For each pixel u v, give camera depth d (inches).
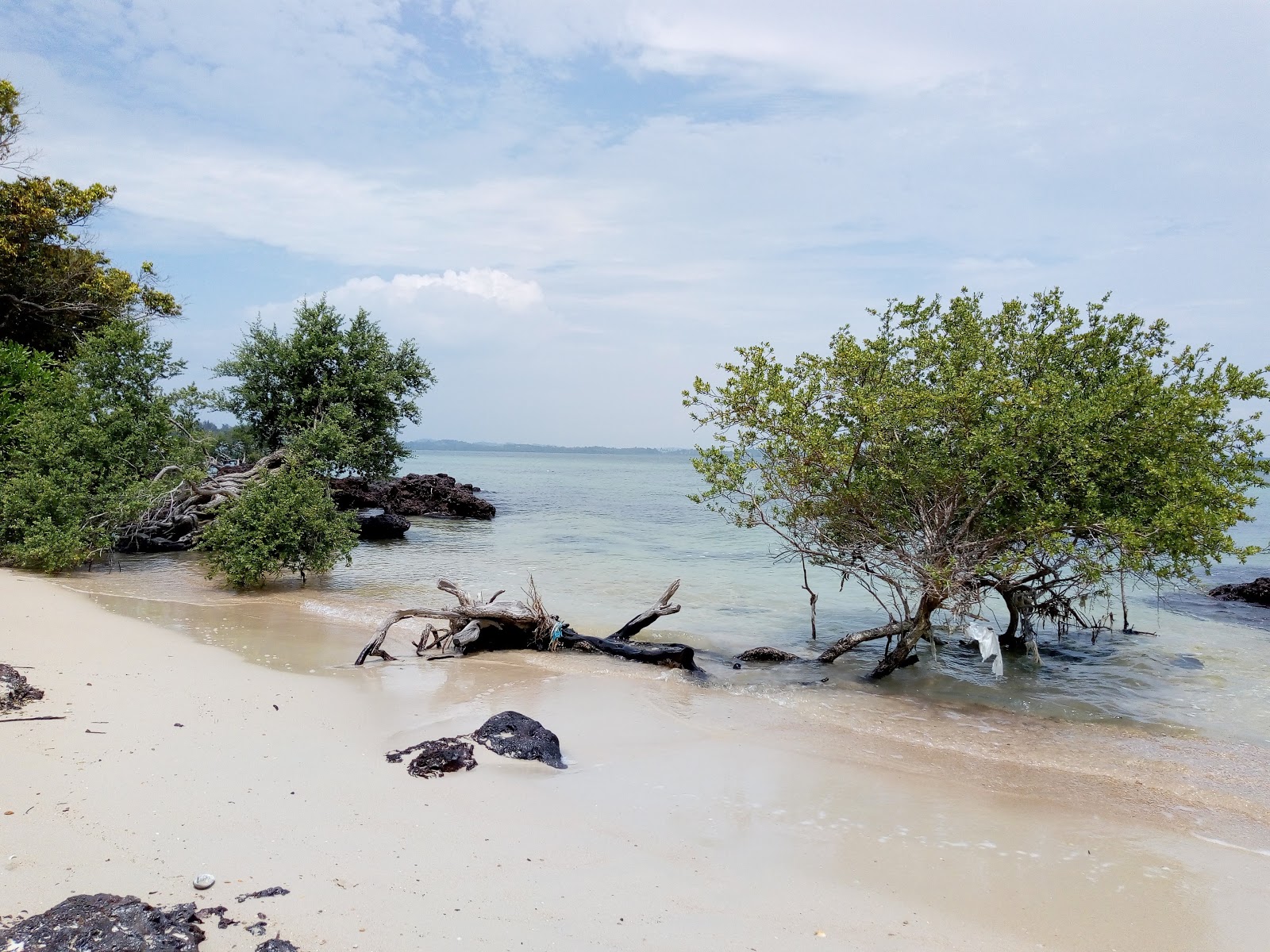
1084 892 215.0
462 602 491.2
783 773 296.0
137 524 786.8
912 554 473.7
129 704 300.5
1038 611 535.5
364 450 1031.6
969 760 327.9
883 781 294.7
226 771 243.0
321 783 241.8
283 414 1071.6
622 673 443.5
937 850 235.5
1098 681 465.1
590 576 781.9
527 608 503.2
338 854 196.5
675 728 344.2
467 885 187.6
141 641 419.8
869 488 457.1
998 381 406.0
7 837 186.1
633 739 323.0
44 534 628.1
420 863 196.1
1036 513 417.1
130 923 149.2
